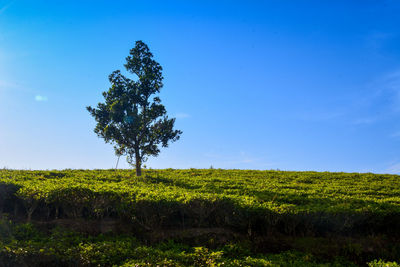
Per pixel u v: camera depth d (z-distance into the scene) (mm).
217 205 13047
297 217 12750
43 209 14211
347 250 11891
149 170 28547
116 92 23891
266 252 11820
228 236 12414
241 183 21391
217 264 9453
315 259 11180
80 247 10195
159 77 24781
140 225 13000
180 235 12328
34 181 16953
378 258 11680
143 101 24344
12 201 14539
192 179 22438
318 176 26422
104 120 24062
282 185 20875
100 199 13336
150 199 12844
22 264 9023
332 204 15023
